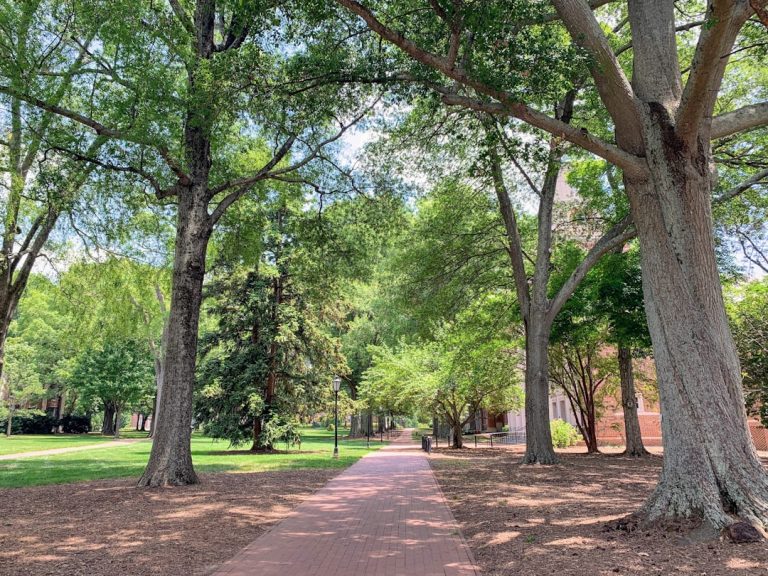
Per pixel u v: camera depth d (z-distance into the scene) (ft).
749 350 48.14
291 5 29.37
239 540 22.90
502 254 67.36
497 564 18.49
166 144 37.99
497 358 78.95
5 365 137.08
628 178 24.73
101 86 39.70
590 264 54.24
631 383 67.97
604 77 24.61
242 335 83.61
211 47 45.24
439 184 57.11
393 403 108.58
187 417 41.11
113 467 57.06
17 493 36.60
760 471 20.24
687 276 22.25
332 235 55.98
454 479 44.73
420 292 66.80
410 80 30.73
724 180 51.62
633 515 22.18
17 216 46.42
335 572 17.97
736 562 16.24
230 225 55.57
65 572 18.03
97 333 76.02
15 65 35.58
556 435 89.20
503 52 25.96
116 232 48.11
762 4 18.22
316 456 72.74
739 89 50.19
